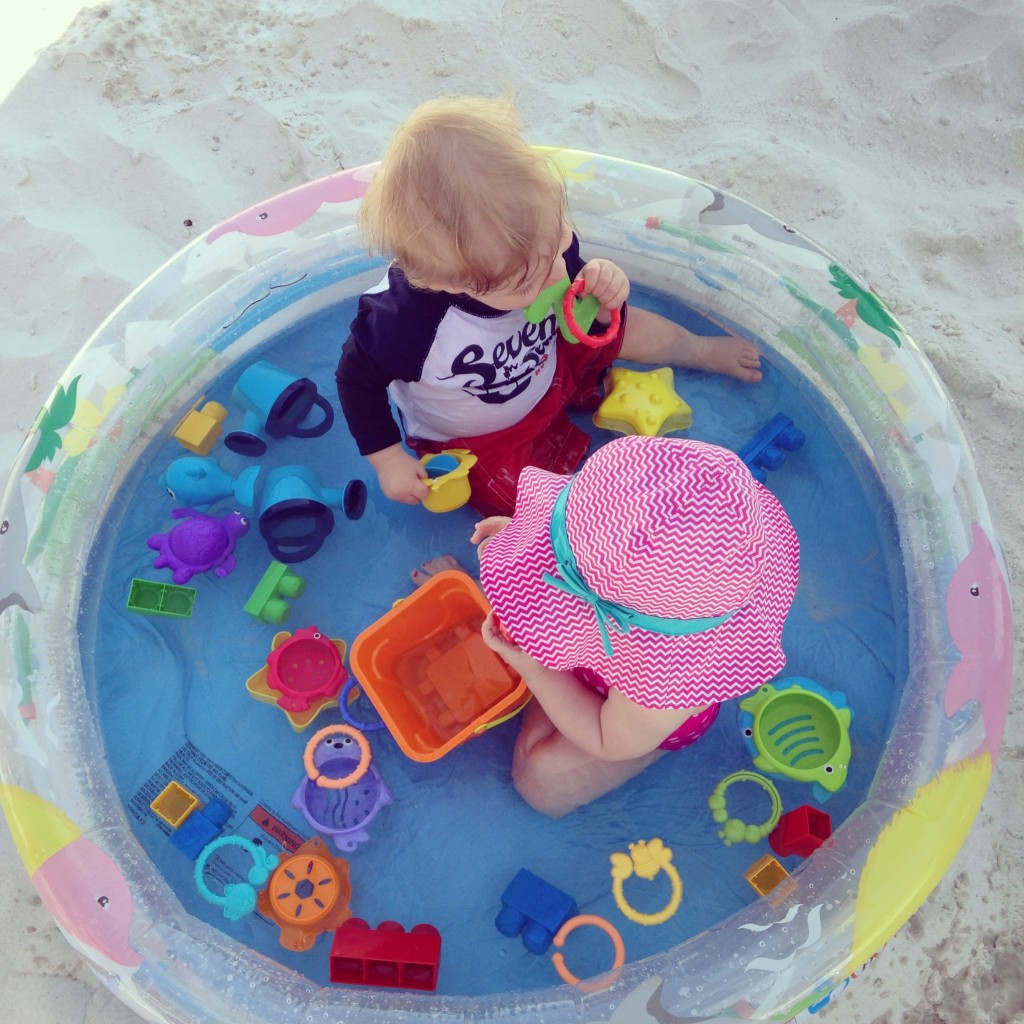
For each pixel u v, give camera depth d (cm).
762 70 163
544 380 115
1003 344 143
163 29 162
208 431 126
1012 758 121
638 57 163
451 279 90
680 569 75
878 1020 110
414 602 111
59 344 142
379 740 115
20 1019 109
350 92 161
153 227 150
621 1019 93
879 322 122
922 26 164
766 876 107
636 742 94
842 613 121
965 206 153
